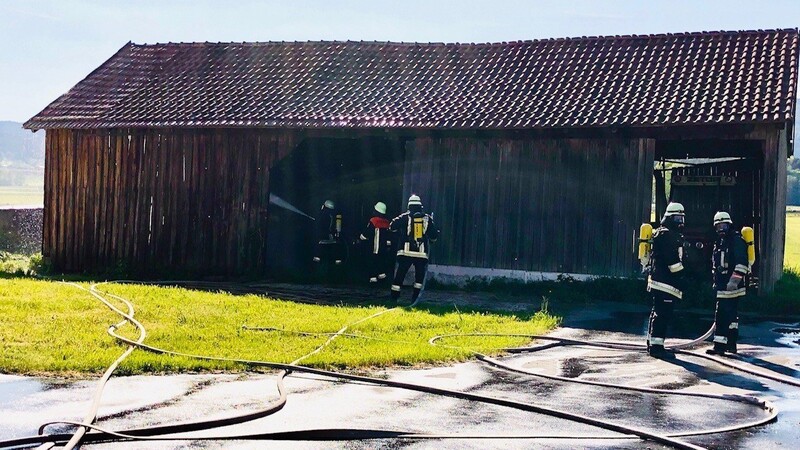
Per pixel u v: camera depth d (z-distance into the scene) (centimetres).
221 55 2506
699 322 1538
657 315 1192
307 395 866
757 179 2142
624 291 1795
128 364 951
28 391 839
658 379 1034
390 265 2125
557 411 813
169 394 848
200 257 2183
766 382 1029
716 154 2300
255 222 2142
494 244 1967
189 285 1889
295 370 977
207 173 2181
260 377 948
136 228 2234
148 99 2308
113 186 2258
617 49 2139
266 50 2494
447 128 1930
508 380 988
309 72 2317
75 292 1546
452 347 1152
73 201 2291
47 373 918
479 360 1111
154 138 2227
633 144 1867
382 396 873
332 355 1052
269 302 1531
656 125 1795
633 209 1866
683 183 2223
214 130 2173
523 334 1309
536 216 1938
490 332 1318
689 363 1151
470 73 2177
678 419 823
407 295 1855
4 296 1441
